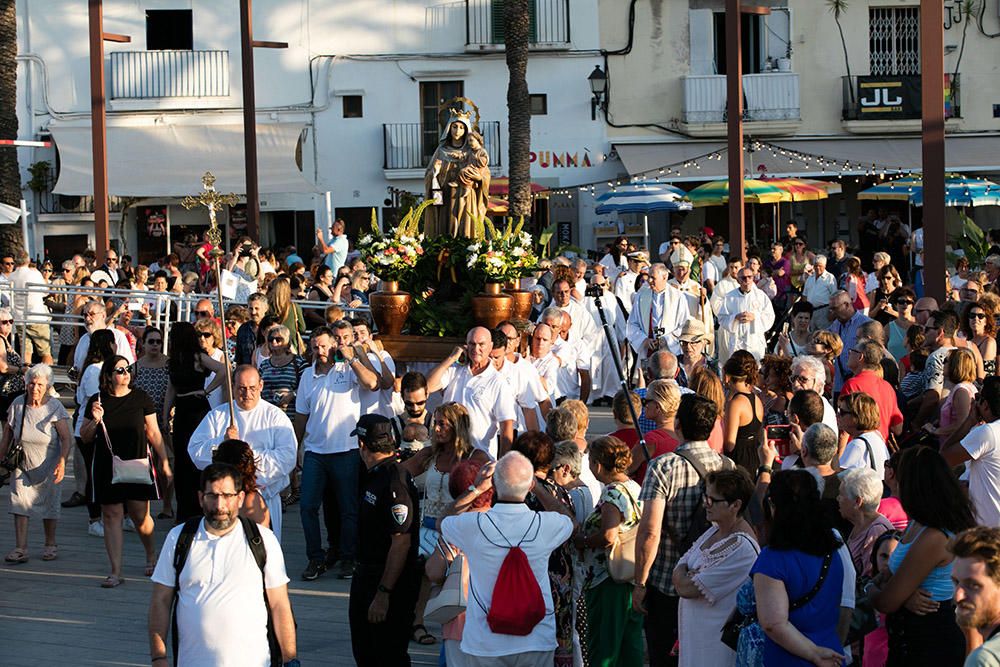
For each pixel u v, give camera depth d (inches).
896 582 218.5
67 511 498.3
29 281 743.1
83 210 1167.0
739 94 764.0
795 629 210.5
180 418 420.2
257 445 341.7
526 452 274.7
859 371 361.4
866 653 237.6
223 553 234.5
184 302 703.7
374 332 534.0
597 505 273.0
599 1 1191.6
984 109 1208.2
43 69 1167.6
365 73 1189.7
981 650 164.9
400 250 465.4
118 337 534.3
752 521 274.8
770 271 840.9
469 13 1178.6
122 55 1172.5
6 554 430.0
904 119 1195.3
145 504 397.1
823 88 1209.4
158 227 1168.2
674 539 261.0
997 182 1189.1
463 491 282.4
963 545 175.0
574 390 486.9
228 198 962.7
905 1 1198.9
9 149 927.0
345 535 394.3
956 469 322.7
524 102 1050.7
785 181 1061.1
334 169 1195.3
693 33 1196.5
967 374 352.2
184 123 1179.3
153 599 235.0
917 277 821.9
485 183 490.3
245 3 912.3
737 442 328.2
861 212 1206.3
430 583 331.0
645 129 1200.8
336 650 328.5
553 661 255.4
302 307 656.4
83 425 395.9
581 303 600.7
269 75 1191.6
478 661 240.5
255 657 233.6
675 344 565.9
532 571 241.8
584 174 1200.2
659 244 1197.7
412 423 354.6
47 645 335.6
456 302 475.2
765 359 359.6
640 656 276.5
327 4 1186.0
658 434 299.7
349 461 393.1
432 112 1197.1
